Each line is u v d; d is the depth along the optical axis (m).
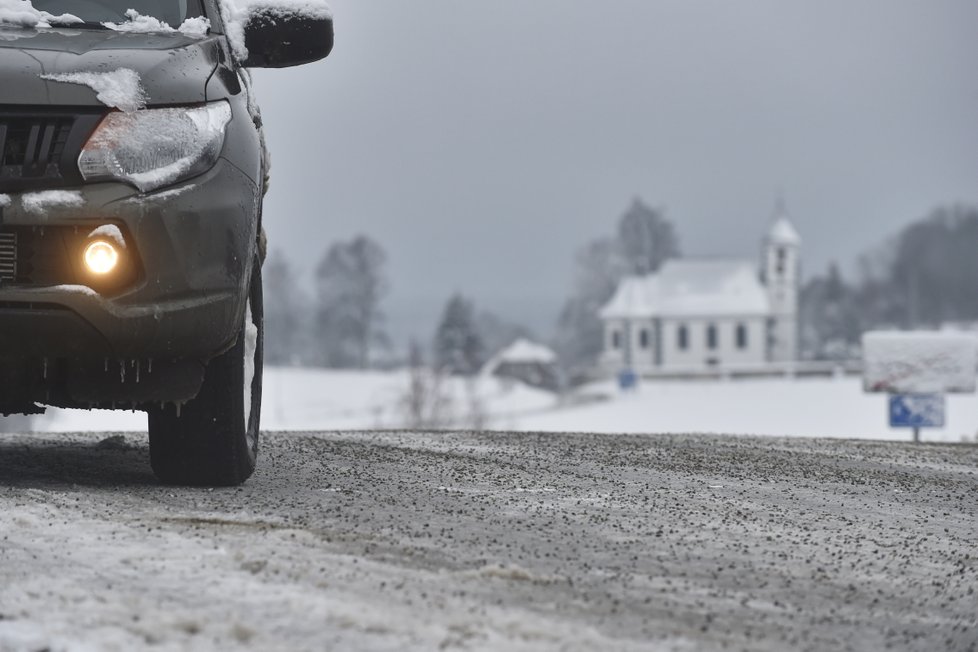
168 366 12.51
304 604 7.98
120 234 11.73
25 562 9.00
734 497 14.11
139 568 8.88
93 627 7.42
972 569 10.43
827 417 163.12
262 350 14.23
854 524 12.59
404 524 11.23
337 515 11.56
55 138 11.92
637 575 9.52
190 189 12.09
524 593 8.70
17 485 12.95
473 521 11.59
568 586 9.02
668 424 160.88
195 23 14.20
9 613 7.63
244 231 12.50
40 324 11.59
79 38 13.13
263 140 14.11
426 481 14.29
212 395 12.98
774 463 18.12
